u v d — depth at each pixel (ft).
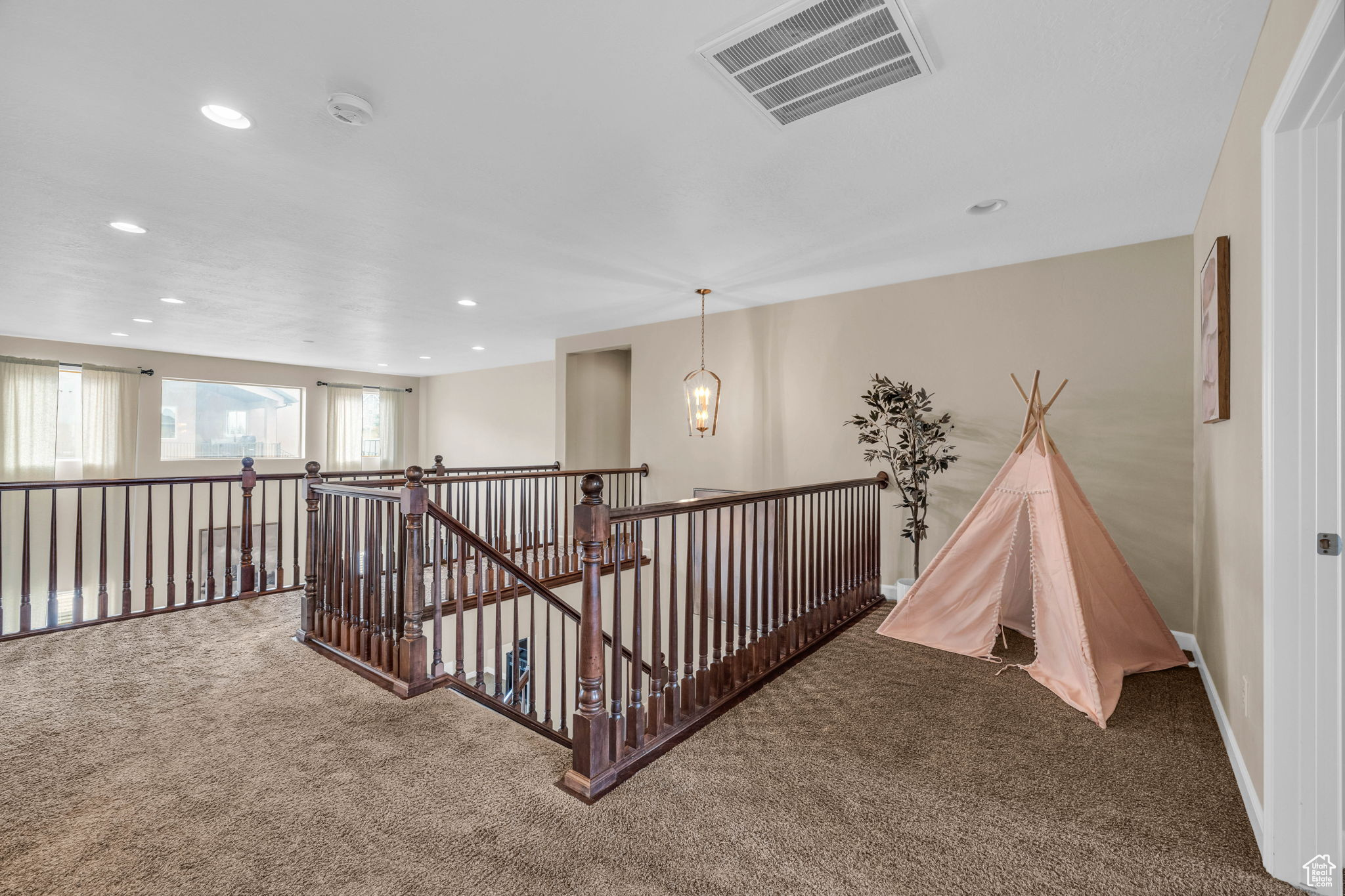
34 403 21.66
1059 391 10.86
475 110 7.11
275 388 28.55
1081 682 8.73
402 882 4.94
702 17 5.59
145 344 23.03
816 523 11.59
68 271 13.47
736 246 11.96
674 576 7.72
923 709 8.36
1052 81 6.59
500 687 10.03
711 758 7.00
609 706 9.02
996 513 10.63
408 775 6.52
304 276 13.92
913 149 8.11
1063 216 10.43
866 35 5.82
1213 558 8.98
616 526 6.75
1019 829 5.72
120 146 7.93
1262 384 5.63
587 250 12.19
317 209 10.02
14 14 5.42
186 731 7.43
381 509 9.34
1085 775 6.67
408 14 5.51
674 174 8.82
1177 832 5.69
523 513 16.58
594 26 5.68
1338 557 4.96
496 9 5.46
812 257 12.69
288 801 6.02
